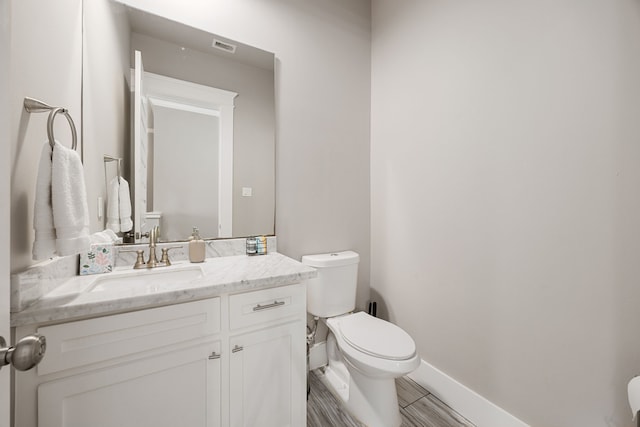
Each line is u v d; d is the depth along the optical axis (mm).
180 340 945
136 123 1353
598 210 1044
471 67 1463
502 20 1328
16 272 743
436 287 1657
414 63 1782
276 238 1728
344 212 2002
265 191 1691
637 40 955
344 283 1779
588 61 1062
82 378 800
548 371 1181
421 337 1755
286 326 1178
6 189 444
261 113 1675
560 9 1137
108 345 830
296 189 1800
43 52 856
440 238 1634
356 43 2047
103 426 833
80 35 1136
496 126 1357
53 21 917
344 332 1467
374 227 2109
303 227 1830
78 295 854
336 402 1561
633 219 968
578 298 1098
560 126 1140
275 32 1710
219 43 1552
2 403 437
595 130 1048
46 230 775
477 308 1446
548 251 1181
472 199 1465
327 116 1914
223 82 1565
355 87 2043
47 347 752
